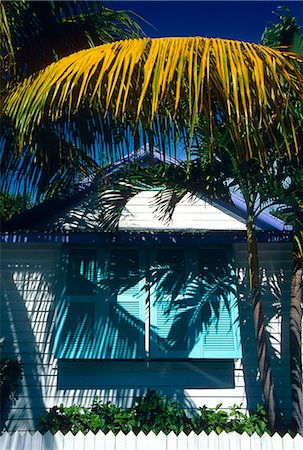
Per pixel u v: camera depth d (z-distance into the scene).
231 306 8.07
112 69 4.14
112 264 8.32
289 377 8.09
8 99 5.81
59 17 7.21
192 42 4.20
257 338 7.19
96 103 5.34
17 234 8.30
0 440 5.52
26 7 7.12
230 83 4.27
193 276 8.24
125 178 7.71
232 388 8.00
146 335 7.87
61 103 4.45
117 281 8.21
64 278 8.19
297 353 7.39
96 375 8.04
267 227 8.92
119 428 7.00
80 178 8.32
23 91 5.22
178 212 9.04
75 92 4.86
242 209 8.95
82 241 8.30
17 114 5.22
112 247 8.44
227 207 9.04
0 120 6.34
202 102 4.02
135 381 8.03
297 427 6.95
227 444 5.76
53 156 7.68
